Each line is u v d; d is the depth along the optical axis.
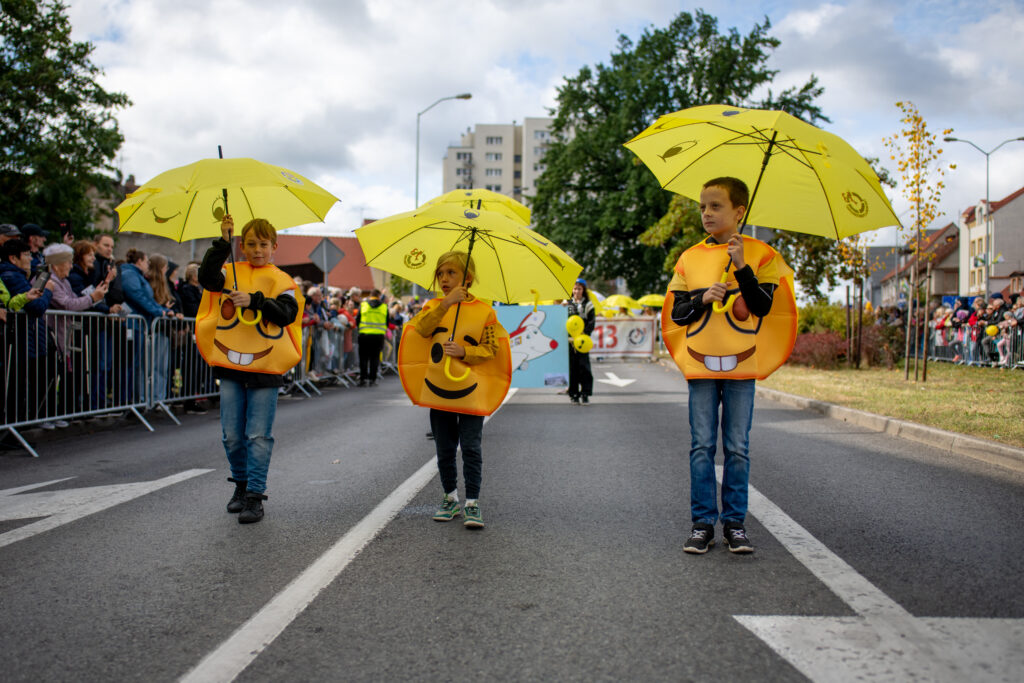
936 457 6.82
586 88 39.50
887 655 2.67
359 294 16.84
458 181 133.62
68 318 7.98
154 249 35.84
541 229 40.31
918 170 13.23
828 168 3.89
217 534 4.27
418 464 6.50
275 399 4.75
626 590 3.36
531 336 11.90
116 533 4.29
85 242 8.61
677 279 4.14
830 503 5.02
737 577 3.52
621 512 4.79
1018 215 54.44
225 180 4.53
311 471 6.18
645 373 18.69
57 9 27.80
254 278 4.75
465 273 4.54
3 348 7.12
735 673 2.54
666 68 36.91
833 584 3.42
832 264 24.09
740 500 3.98
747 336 3.96
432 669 2.59
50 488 5.55
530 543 4.09
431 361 4.50
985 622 2.96
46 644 2.80
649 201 35.03
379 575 3.57
